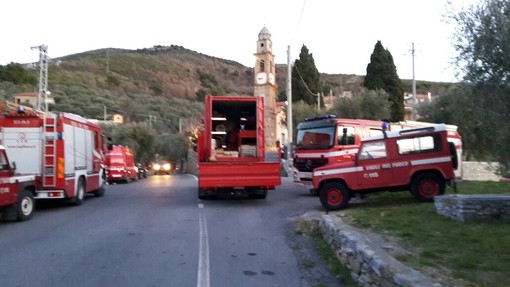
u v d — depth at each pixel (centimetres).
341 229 816
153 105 8581
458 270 571
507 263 596
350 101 3728
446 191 1383
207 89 11750
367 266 630
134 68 12225
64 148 1404
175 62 14600
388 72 4556
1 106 1390
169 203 1560
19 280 666
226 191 1541
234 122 1659
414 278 514
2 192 1107
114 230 1061
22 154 1386
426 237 756
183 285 650
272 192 1853
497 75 627
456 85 749
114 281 664
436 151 1225
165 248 876
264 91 4388
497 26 626
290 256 828
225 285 657
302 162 1689
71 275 693
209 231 1046
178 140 7206
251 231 1048
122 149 3159
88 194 1898
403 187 1238
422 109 2861
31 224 1159
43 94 4031
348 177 1238
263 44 4438
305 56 5156
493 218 894
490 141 684
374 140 1244
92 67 11056
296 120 4156
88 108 6938
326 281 685
